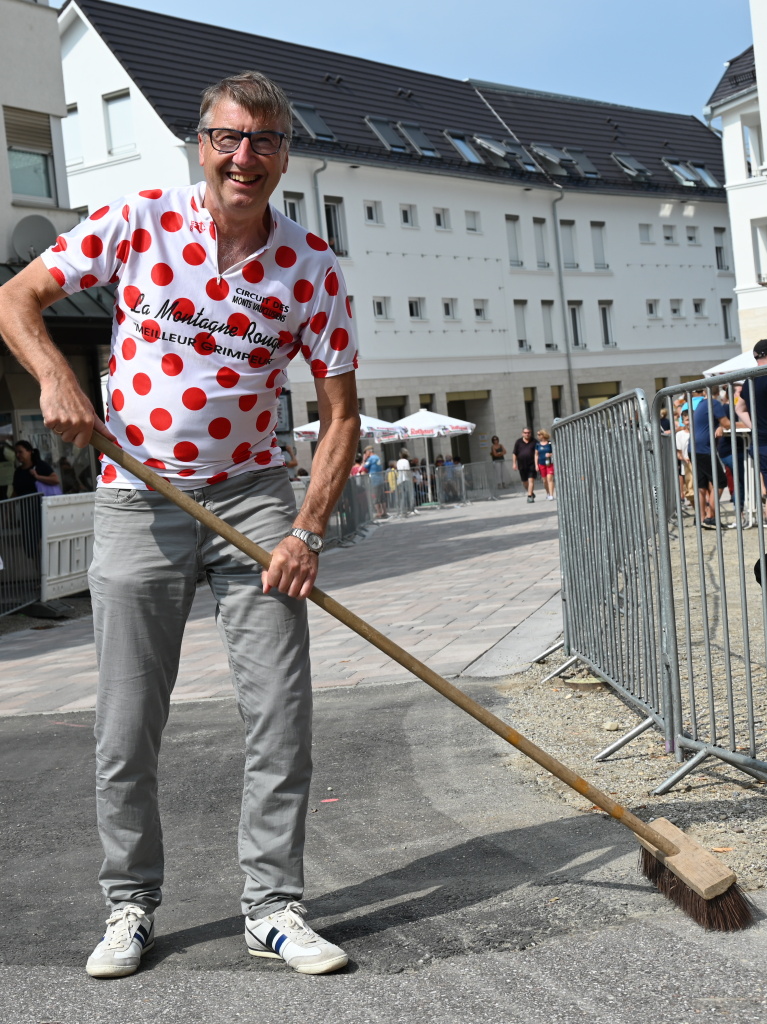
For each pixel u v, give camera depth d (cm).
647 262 4731
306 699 319
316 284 316
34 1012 286
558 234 4397
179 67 3434
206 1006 282
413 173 3847
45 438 1742
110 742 316
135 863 319
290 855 315
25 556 1309
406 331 3825
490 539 1767
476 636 830
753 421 388
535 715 575
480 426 4147
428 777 480
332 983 290
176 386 310
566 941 304
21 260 1753
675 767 458
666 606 458
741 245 3133
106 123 3309
